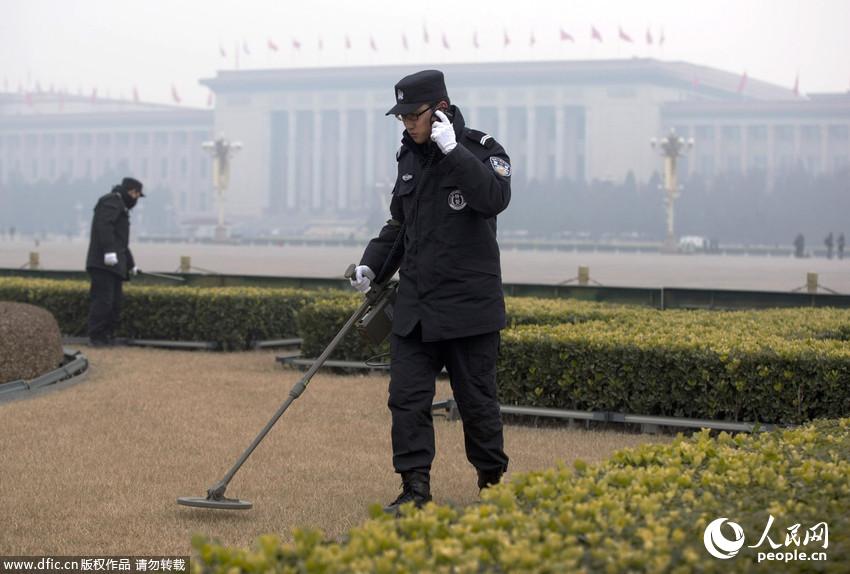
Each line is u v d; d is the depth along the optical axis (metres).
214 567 2.99
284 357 11.24
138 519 5.27
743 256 70.19
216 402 8.84
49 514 5.37
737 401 7.58
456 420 8.16
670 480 3.95
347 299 11.59
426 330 4.93
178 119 159.88
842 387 7.33
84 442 7.17
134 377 10.23
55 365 10.02
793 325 9.66
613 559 2.96
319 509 5.48
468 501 5.61
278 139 158.88
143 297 13.02
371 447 7.14
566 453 7.01
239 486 5.98
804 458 4.43
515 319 10.92
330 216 141.50
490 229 5.05
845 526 3.38
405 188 5.07
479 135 5.02
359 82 150.12
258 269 35.38
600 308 11.50
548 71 143.00
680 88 153.25
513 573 2.81
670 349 7.75
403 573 2.82
